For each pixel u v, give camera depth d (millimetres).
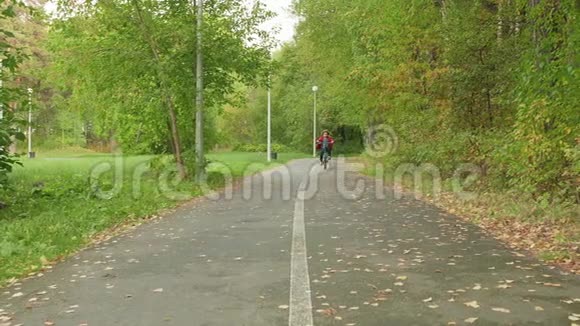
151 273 6969
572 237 8172
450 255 7555
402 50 20391
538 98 9188
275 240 9086
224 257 7828
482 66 15062
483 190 13617
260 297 5738
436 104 18016
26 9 13836
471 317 4891
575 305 5176
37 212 13102
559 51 9172
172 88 21094
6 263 7762
